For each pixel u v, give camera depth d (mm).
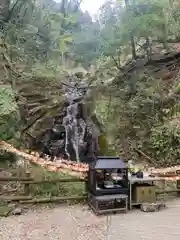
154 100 8922
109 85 10664
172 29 9211
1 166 6340
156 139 8086
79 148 10016
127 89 9953
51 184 5512
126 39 9750
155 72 10047
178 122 7992
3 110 6309
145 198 4797
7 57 8406
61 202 5055
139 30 9062
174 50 10055
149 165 7934
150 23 8766
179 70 9734
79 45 15141
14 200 4793
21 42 9578
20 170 6121
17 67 9180
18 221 4152
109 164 4633
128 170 5055
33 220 4195
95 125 10125
